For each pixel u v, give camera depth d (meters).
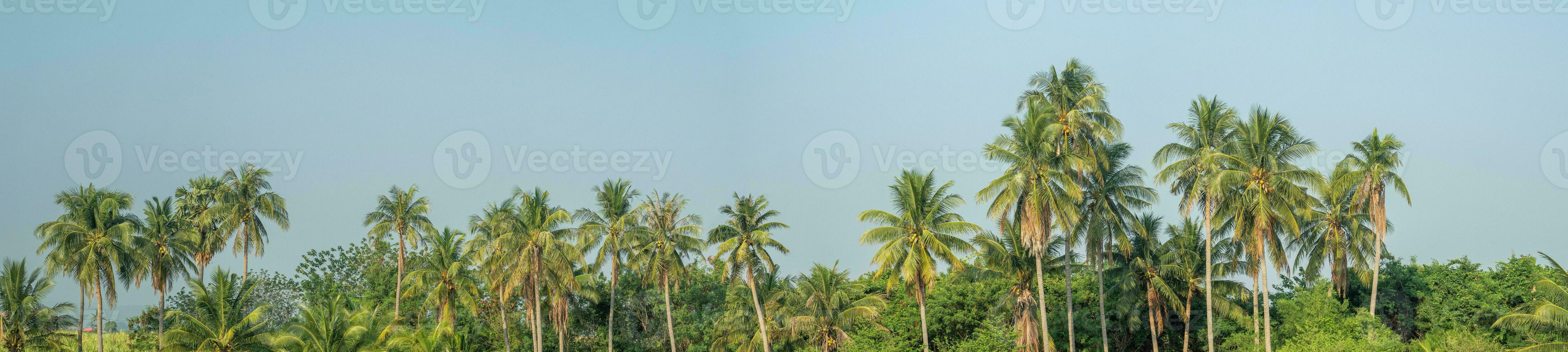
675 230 61.84
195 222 70.31
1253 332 53.75
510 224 56.47
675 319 69.88
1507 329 50.56
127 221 59.25
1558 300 43.66
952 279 59.12
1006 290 58.09
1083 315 58.53
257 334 53.19
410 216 69.44
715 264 74.25
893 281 51.53
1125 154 51.03
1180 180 49.47
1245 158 46.28
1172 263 57.03
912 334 57.97
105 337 76.62
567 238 60.03
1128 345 62.50
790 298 60.41
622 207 64.06
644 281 68.19
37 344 58.34
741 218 55.78
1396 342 49.44
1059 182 48.09
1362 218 54.75
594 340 69.44
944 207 50.19
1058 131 50.06
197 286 52.41
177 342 50.22
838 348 59.00
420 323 71.06
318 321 50.34
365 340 51.69
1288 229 47.84
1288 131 46.12
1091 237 50.84
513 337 70.62
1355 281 57.91
